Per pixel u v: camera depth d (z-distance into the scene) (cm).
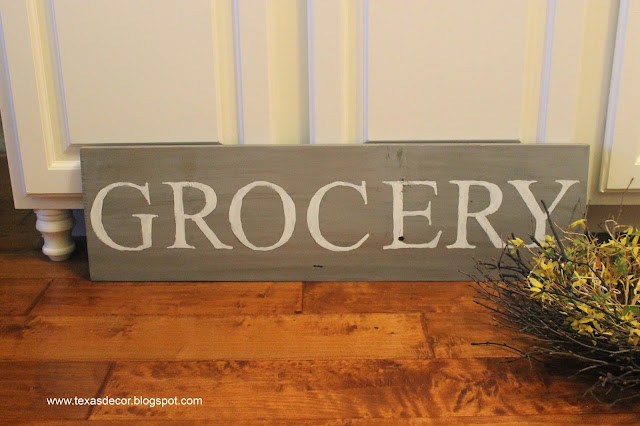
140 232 106
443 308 97
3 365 82
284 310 97
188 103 105
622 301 82
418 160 102
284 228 105
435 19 100
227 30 102
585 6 99
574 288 77
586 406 72
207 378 78
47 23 102
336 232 105
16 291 105
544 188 103
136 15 101
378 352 84
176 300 101
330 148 102
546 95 103
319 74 102
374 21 100
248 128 106
